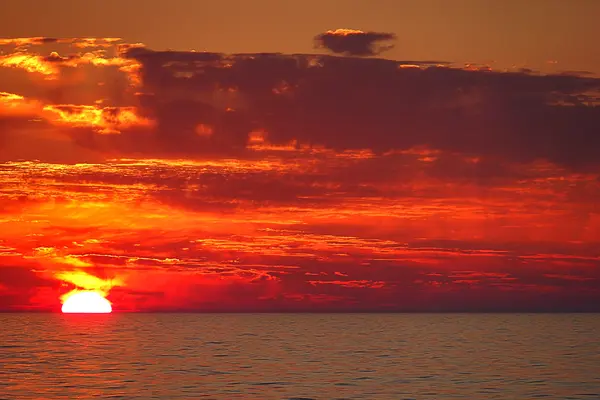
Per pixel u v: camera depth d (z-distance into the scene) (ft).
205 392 217.36
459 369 274.36
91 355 338.34
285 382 237.25
